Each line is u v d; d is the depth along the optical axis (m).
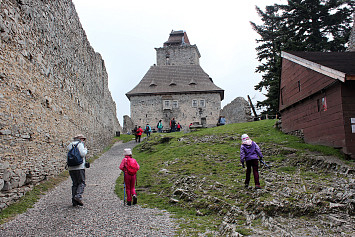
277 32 33.66
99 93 22.69
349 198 7.26
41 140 9.84
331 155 11.69
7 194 7.14
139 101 46.22
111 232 5.62
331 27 31.42
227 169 10.91
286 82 17.22
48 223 6.12
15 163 7.84
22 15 8.80
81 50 16.83
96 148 19.75
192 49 58.50
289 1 31.06
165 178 10.61
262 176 9.66
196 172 10.70
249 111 27.08
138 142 25.80
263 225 6.21
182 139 18.67
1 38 7.48
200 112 45.84
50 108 10.98
